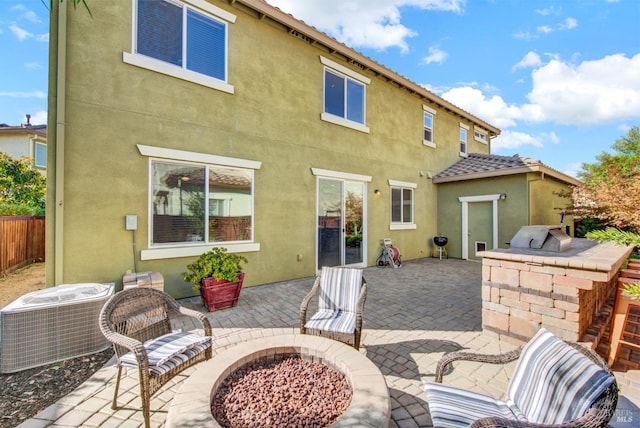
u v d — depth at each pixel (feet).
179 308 10.50
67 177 15.84
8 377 10.33
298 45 25.70
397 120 35.09
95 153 16.62
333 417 6.88
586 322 12.73
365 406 6.50
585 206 27.68
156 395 9.36
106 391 9.50
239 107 22.08
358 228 30.94
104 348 12.31
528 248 15.14
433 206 40.32
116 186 17.24
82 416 8.34
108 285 14.10
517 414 6.57
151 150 18.25
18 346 10.59
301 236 25.80
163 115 18.83
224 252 18.95
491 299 13.76
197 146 20.12
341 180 29.25
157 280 15.81
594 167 49.65
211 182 20.81
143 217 18.10
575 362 6.07
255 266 22.98
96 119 16.65
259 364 9.09
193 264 17.89
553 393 6.04
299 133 25.71
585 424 4.90
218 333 14.19
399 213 35.63
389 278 26.30
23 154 47.37
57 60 15.49
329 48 27.27
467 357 7.97
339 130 28.86
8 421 8.20
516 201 33.19
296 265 25.43
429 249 39.70
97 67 16.72
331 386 8.01
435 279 25.89
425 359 11.75
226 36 21.44
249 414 6.94
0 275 25.46
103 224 16.84
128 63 17.60
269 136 23.75
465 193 37.78
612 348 11.42
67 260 15.81
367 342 13.29
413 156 37.11
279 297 19.98
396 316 16.61
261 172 23.30
